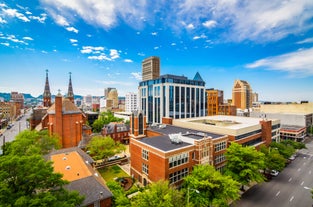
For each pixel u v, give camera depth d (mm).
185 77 107250
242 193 35125
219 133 49594
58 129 55188
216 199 25688
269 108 124688
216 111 143000
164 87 97812
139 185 38688
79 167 31594
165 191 23312
